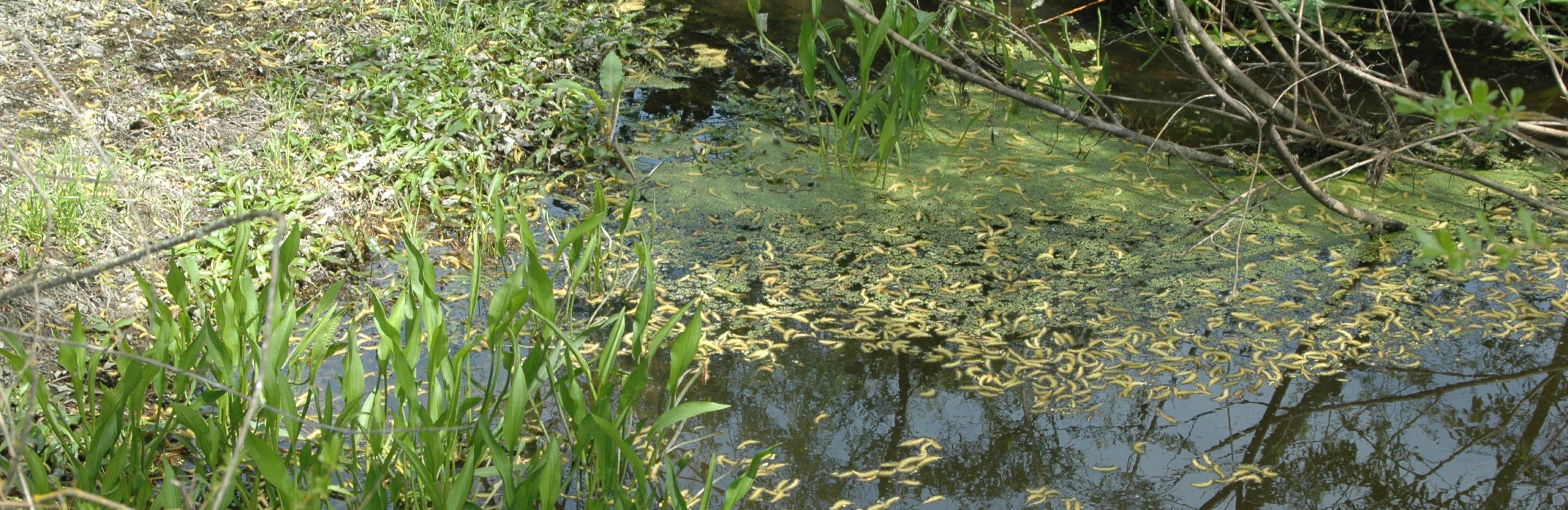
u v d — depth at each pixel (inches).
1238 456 126.2
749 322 150.2
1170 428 131.0
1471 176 156.2
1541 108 218.2
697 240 170.7
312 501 87.4
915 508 117.2
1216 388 138.3
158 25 226.2
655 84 229.1
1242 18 250.7
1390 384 139.3
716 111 217.8
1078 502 118.7
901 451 126.3
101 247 150.4
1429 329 150.5
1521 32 69.9
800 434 128.7
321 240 159.5
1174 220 179.5
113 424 93.7
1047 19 268.5
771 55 245.8
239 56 218.1
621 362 139.4
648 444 105.3
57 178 82.5
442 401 111.8
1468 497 119.9
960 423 131.5
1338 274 163.6
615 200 181.0
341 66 217.3
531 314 117.8
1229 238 173.6
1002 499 119.0
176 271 102.3
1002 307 155.3
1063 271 164.4
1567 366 142.5
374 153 184.1
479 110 199.3
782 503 117.3
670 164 195.0
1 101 184.7
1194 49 251.3
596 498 112.9
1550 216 178.9
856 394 136.3
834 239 172.4
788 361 142.3
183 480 104.0
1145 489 120.7
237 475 102.9
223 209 164.1
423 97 203.5
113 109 188.1
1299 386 138.7
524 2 259.8
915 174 193.8
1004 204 184.2
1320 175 192.7
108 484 92.8
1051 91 220.7
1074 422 132.0
